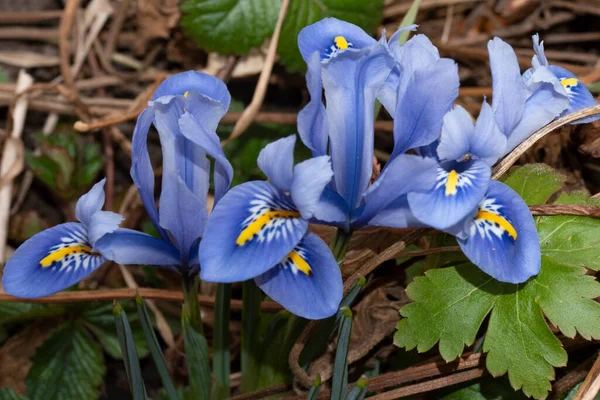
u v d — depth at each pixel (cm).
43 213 51
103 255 34
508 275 33
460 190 33
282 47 49
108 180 50
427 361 39
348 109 34
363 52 33
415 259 41
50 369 44
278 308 41
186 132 33
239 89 54
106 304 45
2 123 54
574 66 52
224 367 39
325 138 34
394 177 33
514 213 34
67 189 49
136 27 55
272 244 32
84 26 54
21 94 49
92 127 46
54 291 33
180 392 40
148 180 35
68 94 49
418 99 33
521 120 36
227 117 49
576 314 35
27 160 49
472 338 36
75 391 43
